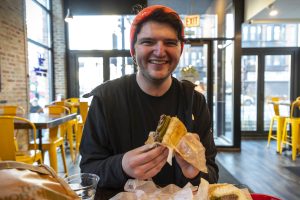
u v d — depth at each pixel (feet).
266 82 20.04
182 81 3.34
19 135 12.66
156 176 2.75
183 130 2.21
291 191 9.37
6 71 11.92
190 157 2.10
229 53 16.21
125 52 19.02
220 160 13.44
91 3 18.58
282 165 12.55
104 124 2.94
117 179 2.34
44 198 1.20
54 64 18.58
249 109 20.04
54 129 9.85
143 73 2.74
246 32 19.65
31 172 1.31
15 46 12.77
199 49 16.14
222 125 16.66
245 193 2.01
